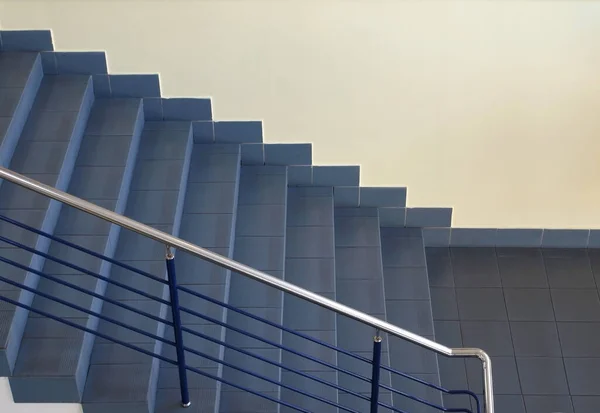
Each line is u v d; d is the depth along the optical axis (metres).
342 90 5.02
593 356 5.16
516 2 4.66
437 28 4.77
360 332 4.91
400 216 5.61
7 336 3.51
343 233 5.39
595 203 5.53
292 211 5.29
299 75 4.96
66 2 4.70
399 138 5.22
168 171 4.81
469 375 5.09
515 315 5.38
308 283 4.89
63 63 4.91
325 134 5.20
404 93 5.02
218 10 4.73
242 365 4.24
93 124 4.85
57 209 4.27
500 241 5.75
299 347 4.57
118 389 3.71
